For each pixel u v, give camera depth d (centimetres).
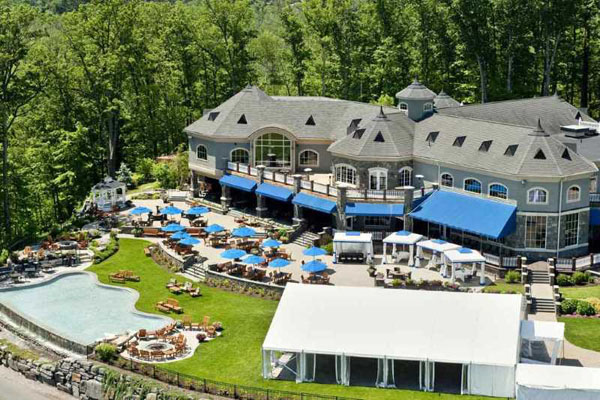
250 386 6159
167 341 6925
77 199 11925
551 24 12138
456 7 12175
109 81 12312
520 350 6347
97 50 12481
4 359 7225
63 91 12294
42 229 11288
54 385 6844
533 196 8169
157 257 9006
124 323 7412
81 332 7238
